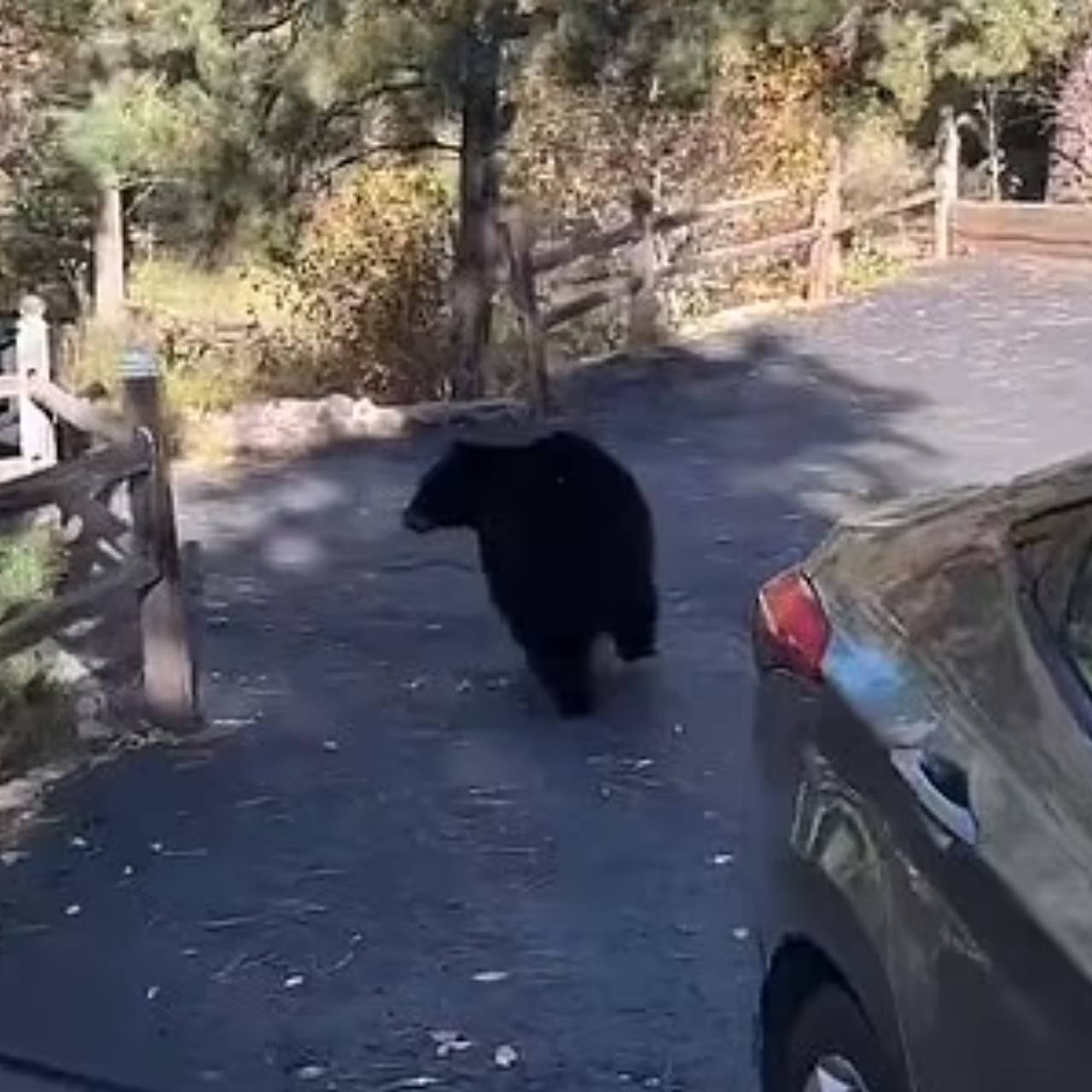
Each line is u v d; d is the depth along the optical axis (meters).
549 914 6.52
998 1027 3.20
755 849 4.13
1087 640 3.43
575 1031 5.75
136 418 8.21
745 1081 5.45
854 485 12.62
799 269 19.20
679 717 8.42
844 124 20.64
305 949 6.29
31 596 7.98
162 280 20.03
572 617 8.35
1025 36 21.36
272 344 17.11
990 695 3.51
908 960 3.46
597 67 15.85
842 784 3.75
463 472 8.56
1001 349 16.86
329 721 8.39
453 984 6.05
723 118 18.80
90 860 6.98
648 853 7.00
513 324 15.69
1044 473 4.12
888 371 16.08
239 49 14.94
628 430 14.27
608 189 18.00
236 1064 5.60
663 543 11.26
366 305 16.33
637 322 16.94
